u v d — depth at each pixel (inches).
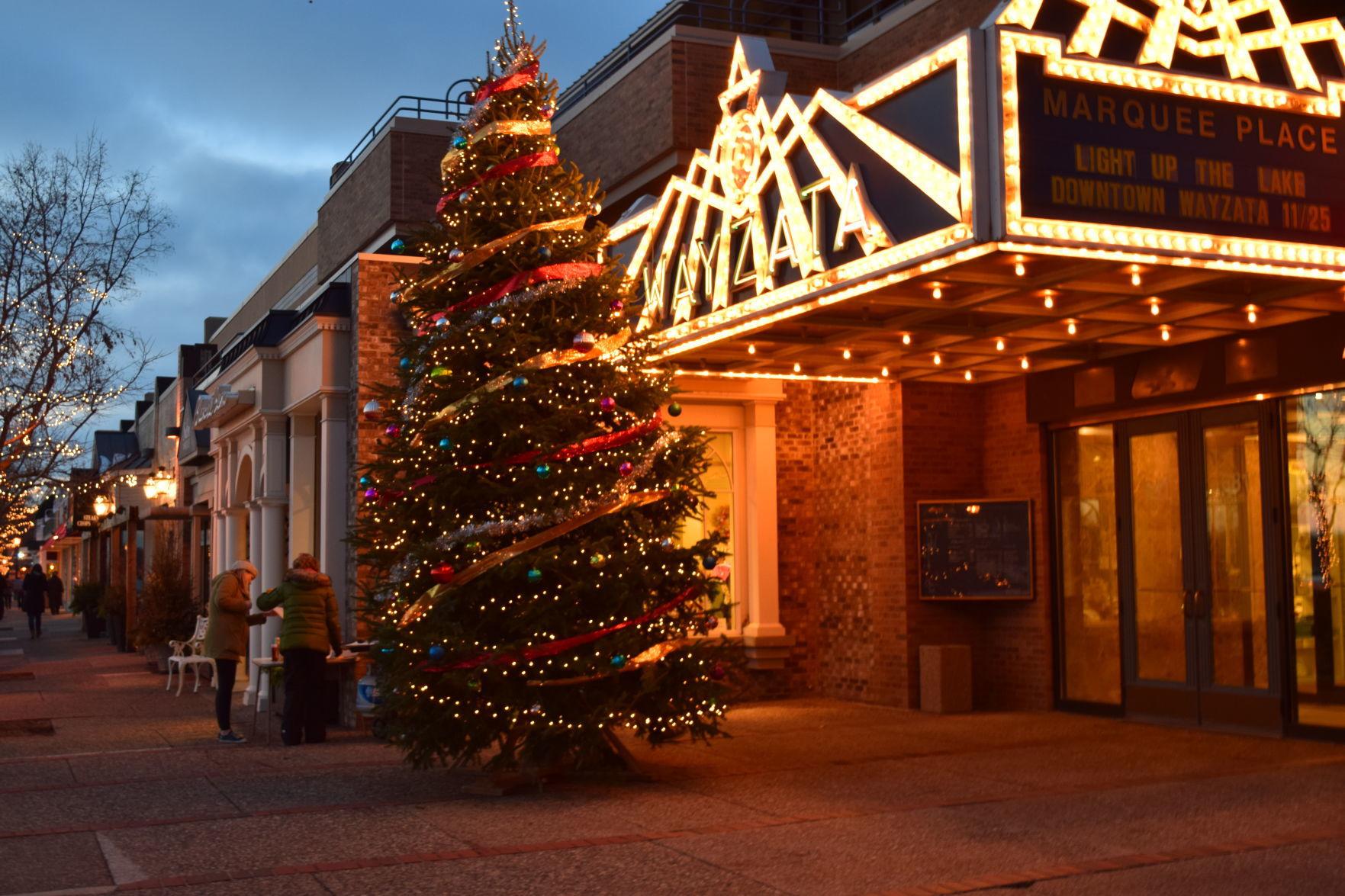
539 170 440.5
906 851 319.6
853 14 778.2
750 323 460.8
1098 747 486.0
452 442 403.5
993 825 347.9
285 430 717.9
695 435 435.5
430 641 386.9
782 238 440.1
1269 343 495.2
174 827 358.9
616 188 755.4
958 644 632.4
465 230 421.7
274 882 296.7
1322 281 407.5
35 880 300.4
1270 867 298.7
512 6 443.2
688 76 701.3
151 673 916.6
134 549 1182.9
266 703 655.8
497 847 328.8
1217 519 529.0
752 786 410.9
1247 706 512.4
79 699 730.2
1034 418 606.5
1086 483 593.6
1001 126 349.7
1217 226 375.2
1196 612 534.0
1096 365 573.6
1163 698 549.0
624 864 310.0
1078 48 363.3
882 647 637.9
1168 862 305.0
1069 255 358.6
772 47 708.7
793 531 679.1
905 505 625.9
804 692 671.8
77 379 971.3
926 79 370.9
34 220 956.6
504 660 389.1
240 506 829.8
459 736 397.4
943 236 360.8
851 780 419.8
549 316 418.6
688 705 411.2
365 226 917.2
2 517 1128.8
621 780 422.6
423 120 880.9
